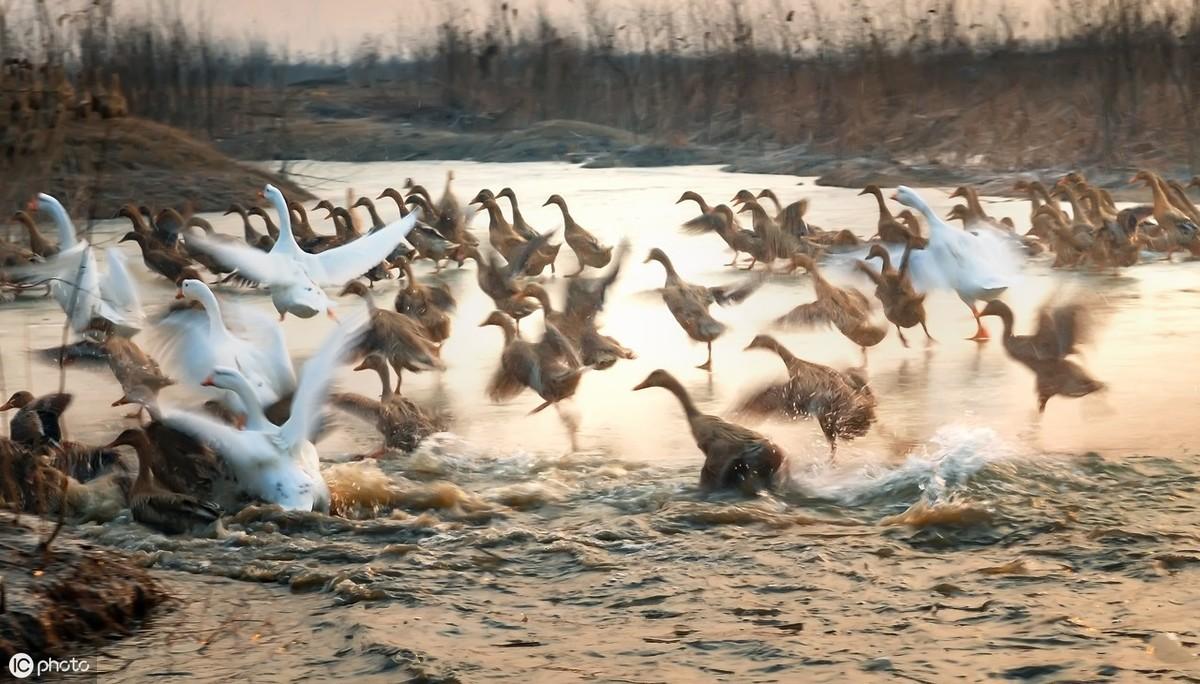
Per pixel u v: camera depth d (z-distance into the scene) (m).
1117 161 36.91
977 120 42.69
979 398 14.21
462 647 8.53
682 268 23.70
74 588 9.12
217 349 12.18
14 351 17.23
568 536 10.51
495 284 18.92
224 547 10.42
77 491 11.29
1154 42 41.50
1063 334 13.49
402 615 9.07
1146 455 11.98
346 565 10.05
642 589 9.46
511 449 12.89
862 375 12.88
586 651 8.44
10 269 20.33
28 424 11.67
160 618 9.15
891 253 19.11
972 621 8.72
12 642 8.48
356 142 51.44
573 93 57.31
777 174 42.00
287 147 48.16
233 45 53.00
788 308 19.66
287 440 11.07
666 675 8.06
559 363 13.79
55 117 16.31
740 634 8.63
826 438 12.83
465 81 60.41
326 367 11.19
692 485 11.68
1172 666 7.95
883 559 9.88
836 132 45.53
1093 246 22.70
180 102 44.22
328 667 8.34
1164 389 14.27
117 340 14.41
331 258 15.41
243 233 29.27
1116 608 8.84
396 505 11.38
